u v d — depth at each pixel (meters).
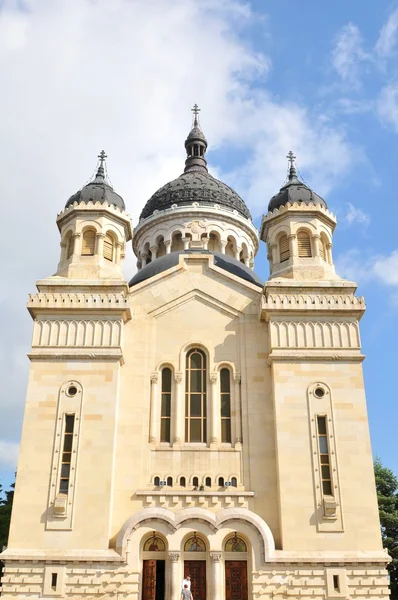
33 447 34.91
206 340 39.16
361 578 32.38
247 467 35.81
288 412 36.03
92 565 32.31
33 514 33.44
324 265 41.41
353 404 36.28
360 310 38.28
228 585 33.06
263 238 44.97
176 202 57.97
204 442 36.94
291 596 31.88
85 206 42.22
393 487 69.06
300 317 38.41
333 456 35.03
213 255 42.94
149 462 35.75
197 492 34.72
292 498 34.06
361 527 33.47
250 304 40.03
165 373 38.75
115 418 35.66
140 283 40.56
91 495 33.72
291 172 46.81
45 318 38.06
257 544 32.91
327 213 43.16
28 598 31.70
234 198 59.53
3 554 32.28
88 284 38.88
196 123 67.81
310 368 37.09
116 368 36.81
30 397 36.03
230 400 37.88
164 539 33.59
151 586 33.00
